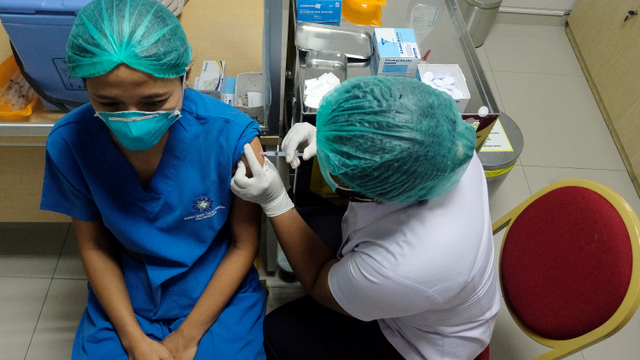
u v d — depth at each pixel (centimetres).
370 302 86
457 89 120
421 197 80
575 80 249
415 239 79
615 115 221
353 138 71
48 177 88
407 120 68
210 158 87
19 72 110
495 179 161
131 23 62
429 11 147
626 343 160
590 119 231
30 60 92
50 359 146
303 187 135
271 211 100
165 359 97
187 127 83
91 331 101
